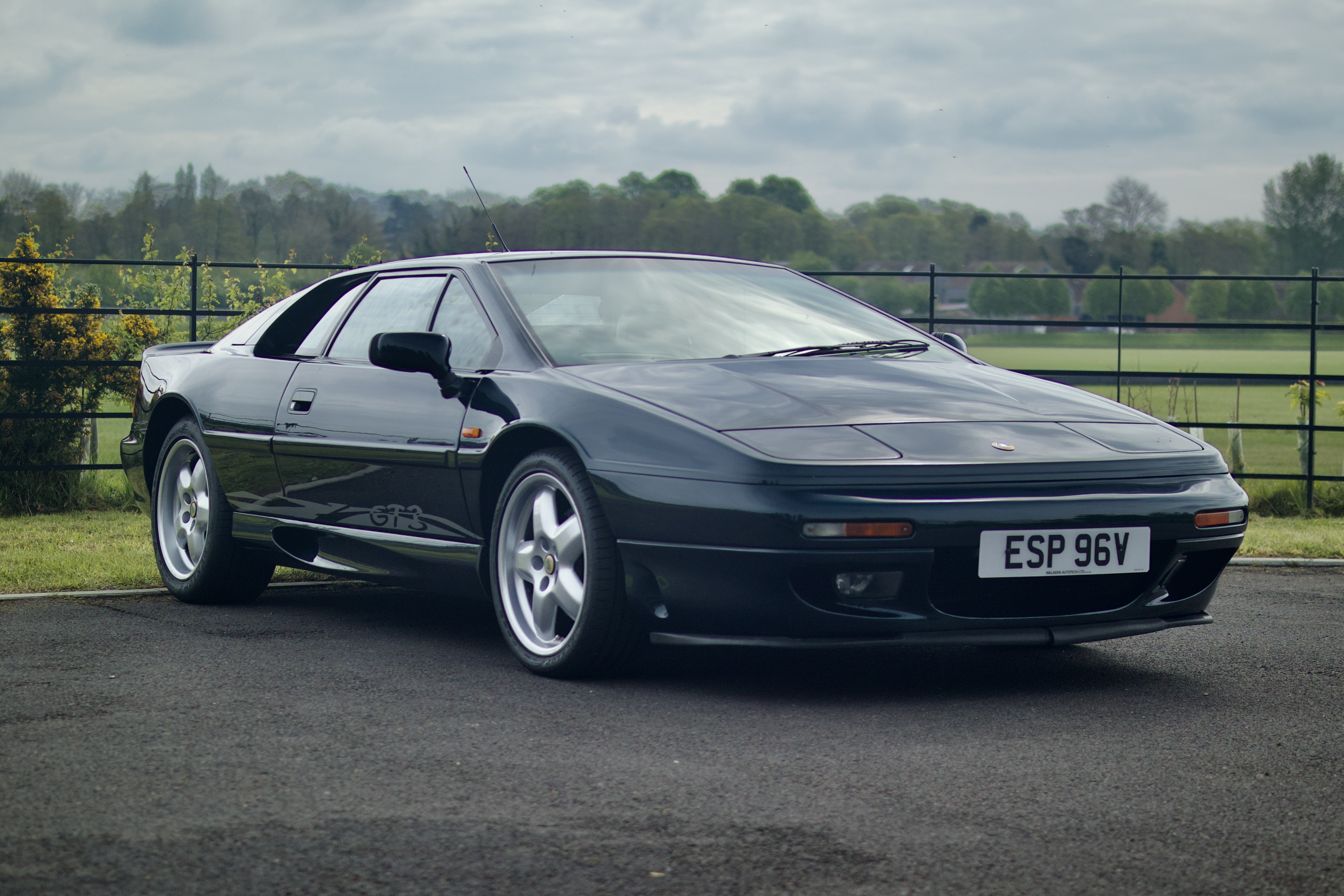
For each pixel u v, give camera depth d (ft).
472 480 12.74
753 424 11.15
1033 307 250.98
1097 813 8.21
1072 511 10.93
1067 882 7.06
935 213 311.06
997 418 11.83
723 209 247.50
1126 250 295.28
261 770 9.08
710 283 14.83
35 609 16.16
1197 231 293.64
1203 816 8.17
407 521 13.73
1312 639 14.37
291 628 14.87
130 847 7.54
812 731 10.20
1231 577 19.29
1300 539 22.98
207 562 16.21
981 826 7.95
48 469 26.53
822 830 7.87
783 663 12.87
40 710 10.82
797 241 260.62
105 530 23.57
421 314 14.48
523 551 12.39
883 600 10.70
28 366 26.86
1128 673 12.59
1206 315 196.44
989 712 10.91
